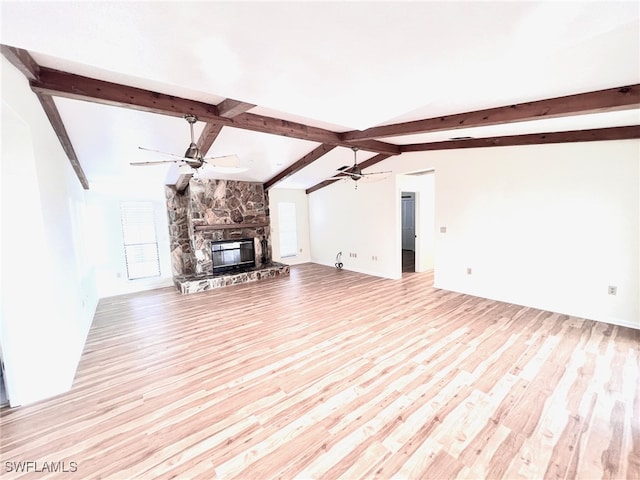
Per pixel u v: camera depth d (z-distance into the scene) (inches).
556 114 101.6
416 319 150.3
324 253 316.8
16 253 90.8
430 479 61.9
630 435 72.0
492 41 55.5
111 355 123.0
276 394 92.7
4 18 45.2
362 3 43.6
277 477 63.4
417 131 140.7
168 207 246.1
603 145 134.6
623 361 104.6
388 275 246.5
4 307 89.6
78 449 73.0
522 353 112.3
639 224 127.9
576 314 148.3
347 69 67.4
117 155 168.2
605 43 62.1
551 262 154.6
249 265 272.7
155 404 89.7
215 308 180.4
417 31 51.6
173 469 66.3
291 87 77.0
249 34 52.0
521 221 163.8
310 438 74.1
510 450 68.7
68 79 92.3
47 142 108.0
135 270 234.2
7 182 89.3
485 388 92.0
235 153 188.4
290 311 169.8
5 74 71.5
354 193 270.1
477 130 146.3
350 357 114.0
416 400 87.4
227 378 102.7
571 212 145.9
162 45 55.6
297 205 325.1
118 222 225.5
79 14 44.8
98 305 194.7
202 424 80.4
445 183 197.3
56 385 97.3
